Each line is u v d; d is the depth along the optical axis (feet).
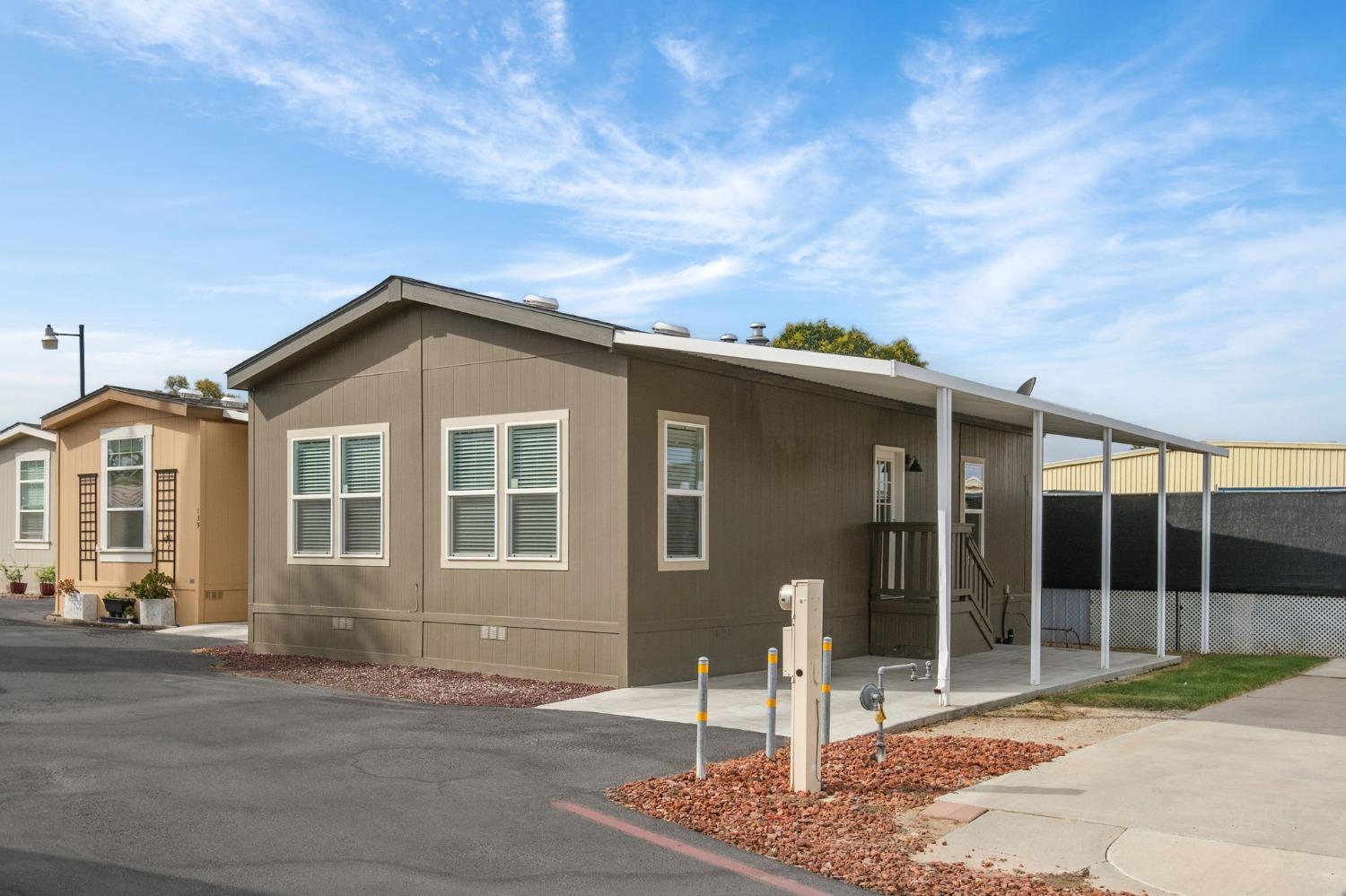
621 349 38.99
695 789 24.52
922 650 51.11
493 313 42.29
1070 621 69.05
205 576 60.70
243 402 65.98
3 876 18.28
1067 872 19.56
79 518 66.95
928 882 18.98
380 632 46.29
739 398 44.45
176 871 18.79
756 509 45.27
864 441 52.54
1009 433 66.23
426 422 45.11
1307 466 90.74
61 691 37.01
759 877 19.17
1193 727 33.81
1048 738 31.78
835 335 136.87
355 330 47.73
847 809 23.20
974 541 57.62
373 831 21.31
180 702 35.01
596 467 39.88
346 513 47.93
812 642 24.66
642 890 18.40
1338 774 27.04
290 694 37.17
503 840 20.90
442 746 28.78
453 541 44.09
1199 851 20.67
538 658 41.24
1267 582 63.77
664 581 40.52
